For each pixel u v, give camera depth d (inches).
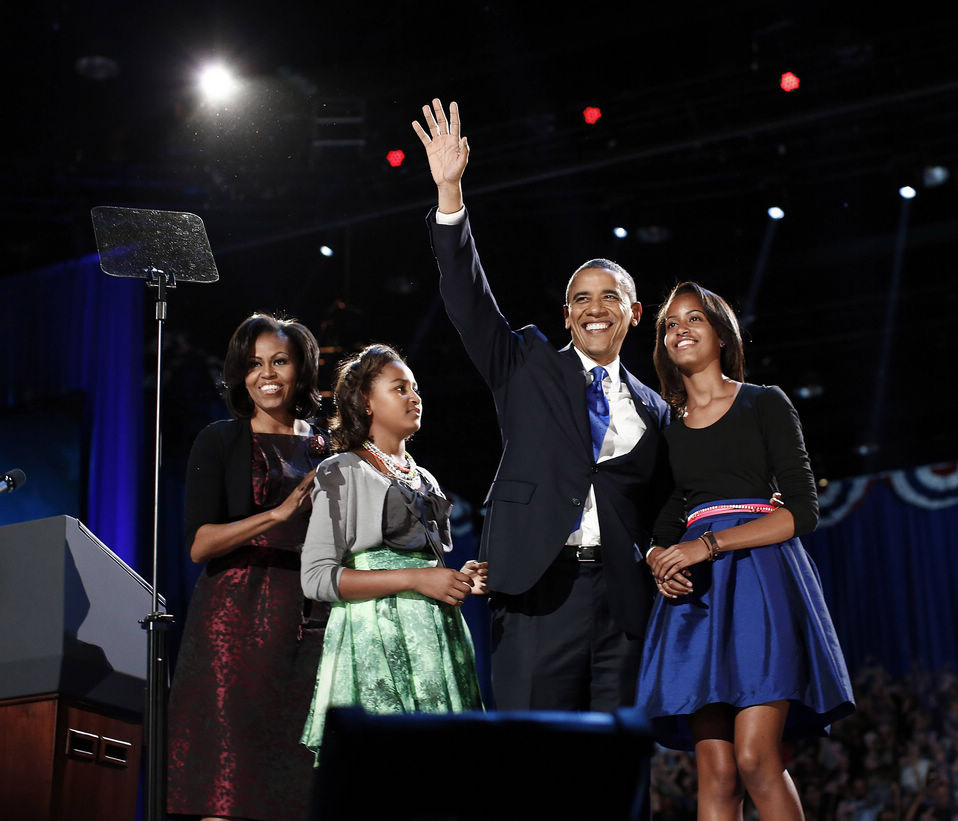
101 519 308.5
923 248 349.7
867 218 340.5
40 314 322.7
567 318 124.4
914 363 381.7
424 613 109.2
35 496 313.3
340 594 107.3
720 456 112.9
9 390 321.1
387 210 309.3
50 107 303.4
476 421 394.9
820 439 411.5
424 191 307.4
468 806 47.9
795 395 384.2
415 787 47.6
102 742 116.1
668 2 288.5
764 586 106.3
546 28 299.3
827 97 284.7
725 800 105.6
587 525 113.3
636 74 307.6
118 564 124.6
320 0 286.5
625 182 319.6
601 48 301.4
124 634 121.0
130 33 288.8
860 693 405.4
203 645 115.2
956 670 396.8
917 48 277.1
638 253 353.7
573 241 349.7
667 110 296.2
